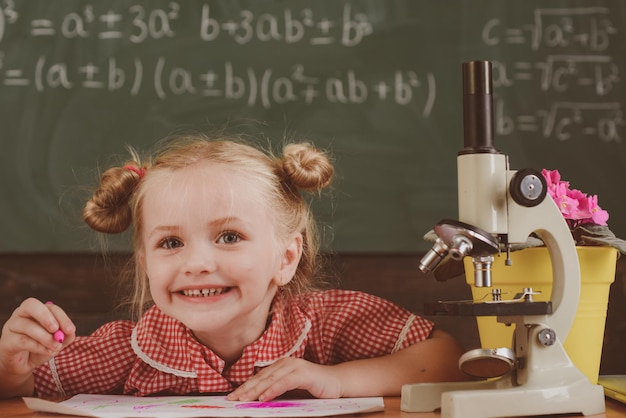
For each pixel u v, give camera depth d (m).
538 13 2.55
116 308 2.19
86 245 2.49
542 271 1.21
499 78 2.54
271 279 1.27
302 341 1.34
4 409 1.16
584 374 1.13
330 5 2.55
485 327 1.29
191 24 2.55
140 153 2.52
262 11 2.55
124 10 2.55
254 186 1.23
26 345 1.19
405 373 1.27
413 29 2.55
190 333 1.30
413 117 2.54
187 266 1.17
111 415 1.02
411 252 2.52
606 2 2.55
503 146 2.54
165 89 2.54
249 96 2.54
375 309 1.41
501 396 0.98
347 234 2.52
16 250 2.50
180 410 1.06
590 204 1.26
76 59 2.54
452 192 2.53
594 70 2.54
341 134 2.54
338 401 1.16
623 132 2.53
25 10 2.55
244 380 1.29
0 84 2.53
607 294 1.24
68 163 2.53
